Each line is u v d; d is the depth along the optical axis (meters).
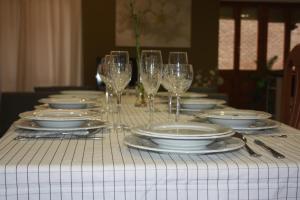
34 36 5.93
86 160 0.82
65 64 6.16
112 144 1.00
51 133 1.11
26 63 5.91
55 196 0.78
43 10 5.96
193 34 6.70
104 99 2.27
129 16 6.46
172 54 1.23
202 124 1.08
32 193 0.78
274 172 0.80
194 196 0.80
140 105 1.98
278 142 1.05
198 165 0.80
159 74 1.24
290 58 1.91
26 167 0.77
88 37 6.42
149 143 0.94
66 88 3.57
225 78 7.92
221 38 7.90
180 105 1.72
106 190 0.79
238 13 7.88
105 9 6.43
